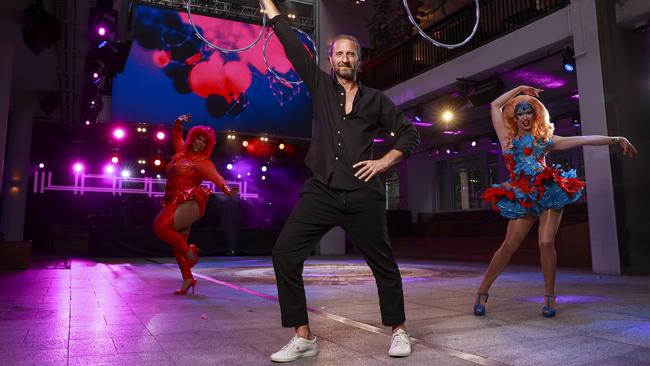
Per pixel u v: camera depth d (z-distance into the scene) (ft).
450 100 33.19
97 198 54.44
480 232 40.27
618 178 21.35
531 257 29.84
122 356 6.61
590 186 22.41
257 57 41.24
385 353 6.74
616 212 21.24
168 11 38.83
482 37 32.14
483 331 8.32
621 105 21.79
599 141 9.75
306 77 6.93
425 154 52.60
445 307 11.26
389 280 6.63
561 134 39.37
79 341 7.57
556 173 9.91
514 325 8.90
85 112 35.17
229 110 39.96
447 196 51.42
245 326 8.95
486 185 46.26
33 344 7.35
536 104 10.12
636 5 21.54
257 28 41.39
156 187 54.95
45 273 22.13
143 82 37.52
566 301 12.15
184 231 14.46
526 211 9.70
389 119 6.68
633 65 22.53
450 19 34.12
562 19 24.27
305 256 6.57
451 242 39.04
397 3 42.80
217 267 27.73
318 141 6.69
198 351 6.91
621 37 22.39
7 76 24.66
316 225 6.52
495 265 9.96
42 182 40.52
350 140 6.53
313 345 6.57
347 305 11.56
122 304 11.93
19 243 24.93
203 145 14.57
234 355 6.68
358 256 42.32
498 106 10.74
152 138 43.29
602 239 21.74
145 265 28.96
